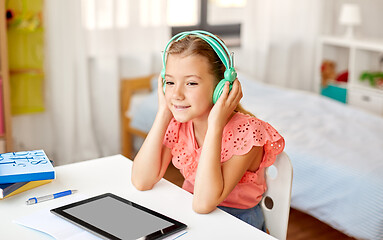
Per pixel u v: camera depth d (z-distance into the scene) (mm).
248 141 1222
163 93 1317
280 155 1304
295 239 2387
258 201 1322
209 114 1212
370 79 3783
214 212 1173
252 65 3797
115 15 3148
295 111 2912
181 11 3561
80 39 3043
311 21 3982
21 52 2873
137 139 3443
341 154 2301
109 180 1350
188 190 1392
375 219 2018
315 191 2230
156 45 3346
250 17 3691
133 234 1019
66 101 3072
